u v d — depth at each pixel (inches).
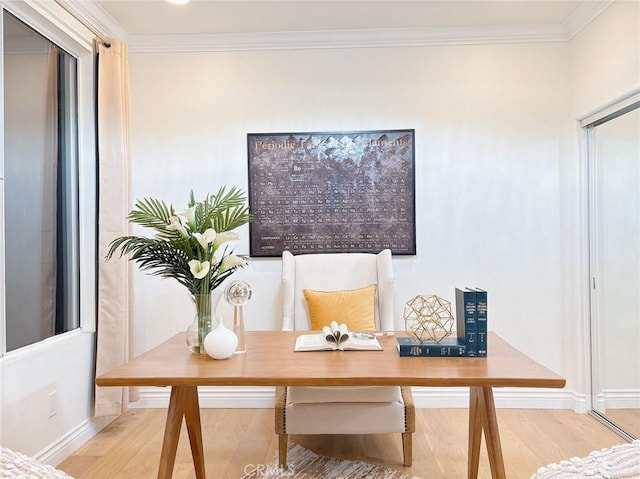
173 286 125.5
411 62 124.6
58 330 101.3
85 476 87.9
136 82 126.5
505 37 122.6
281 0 107.5
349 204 125.0
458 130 124.2
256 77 126.1
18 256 88.0
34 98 93.9
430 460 92.3
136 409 123.6
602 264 113.5
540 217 123.1
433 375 59.4
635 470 29.9
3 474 33.7
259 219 125.8
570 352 121.3
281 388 94.0
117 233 109.7
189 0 106.7
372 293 111.3
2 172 80.9
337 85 125.5
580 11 112.7
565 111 122.5
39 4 89.7
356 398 87.0
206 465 91.3
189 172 126.2
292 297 112.3
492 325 124.1
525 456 94.0
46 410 90.7
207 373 61.7
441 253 124.5
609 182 109.9
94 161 111.0
